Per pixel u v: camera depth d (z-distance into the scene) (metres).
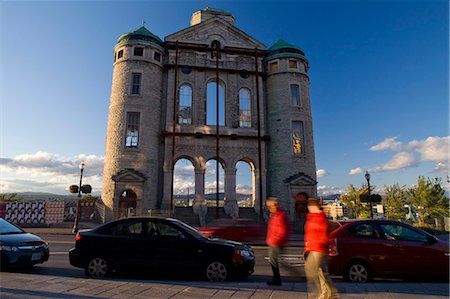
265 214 29.42
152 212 27.66
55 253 13.33
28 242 9.73
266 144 33.28
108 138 30.03
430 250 8.83
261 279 9.29
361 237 9.10
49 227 27.03
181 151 30.84
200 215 27.66
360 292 7.04
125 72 30.92
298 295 6.71
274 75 34.16
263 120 33.41
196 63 33.38
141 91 30.64
